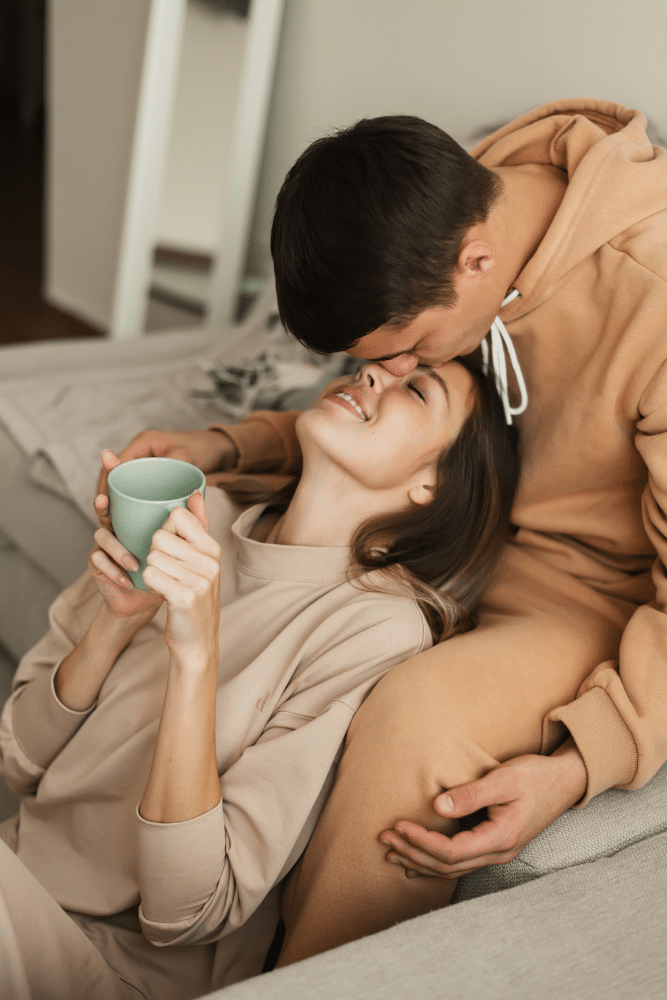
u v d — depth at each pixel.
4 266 4.33
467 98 1.91
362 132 0.81
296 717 0.89
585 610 1.09
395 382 1.02
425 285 0.81
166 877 0.77
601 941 0.66
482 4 1.83
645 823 0.87
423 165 0.79
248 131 2.50
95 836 0.93
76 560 1.43
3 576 1.62
